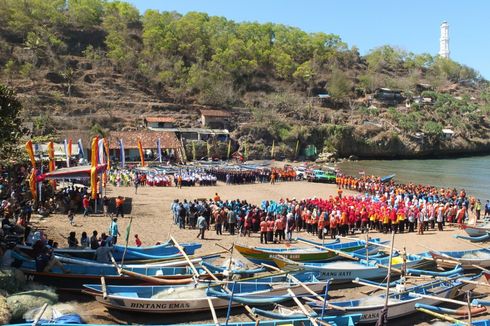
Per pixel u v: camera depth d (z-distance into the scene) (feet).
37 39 369.50
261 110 382.01
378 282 80.12
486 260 88.22
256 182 215.31
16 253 67.31
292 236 109.19
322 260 87.86
